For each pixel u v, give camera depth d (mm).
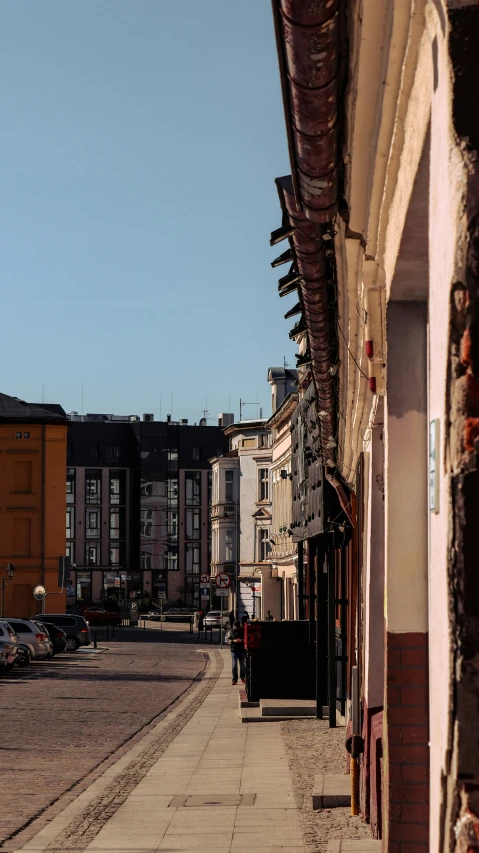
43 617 60250
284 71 4684
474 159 3045
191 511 148500
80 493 146000
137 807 12562
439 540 3342
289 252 8531
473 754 2969
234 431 99750
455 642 3023
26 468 79500
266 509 86312
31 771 15945
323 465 17047
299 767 15492
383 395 6809
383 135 4883
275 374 76250
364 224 6410
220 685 36219
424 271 5465
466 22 3127
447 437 3162
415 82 4105
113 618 104438
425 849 5895
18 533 79125
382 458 9633
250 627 25312
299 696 25047
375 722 9594
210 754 17641
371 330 6648
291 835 10266
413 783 5953
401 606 6000
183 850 9859
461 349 3064
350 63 4648
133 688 34594
